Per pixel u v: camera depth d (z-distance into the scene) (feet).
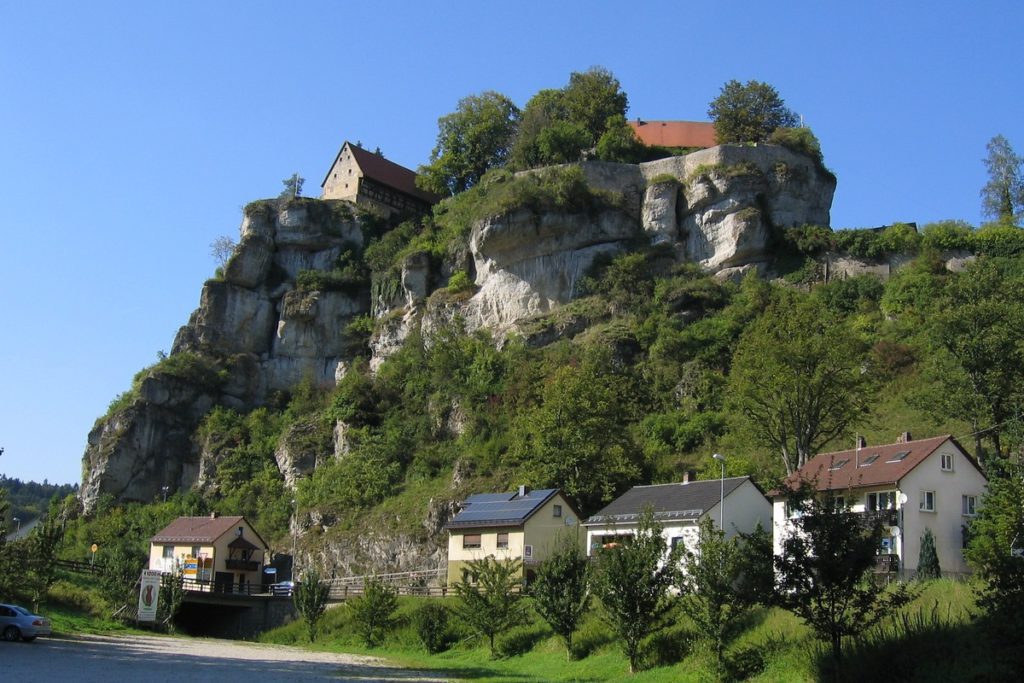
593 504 223.71
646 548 141.69
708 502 181.88
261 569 283.79
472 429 281.54
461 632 187.73
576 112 392.06
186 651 168.04
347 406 324.80
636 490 206.39
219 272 405.39
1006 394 189.57
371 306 377.50
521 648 169.07
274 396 367.66
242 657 161.07
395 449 294.25
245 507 314.96
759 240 312.91
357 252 396.16
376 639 201.26
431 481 274.16
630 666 138.72
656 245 321.52
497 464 258.37
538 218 325.62
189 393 362.12
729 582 125.29
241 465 333.42
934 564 150.92
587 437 233.76
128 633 208.44
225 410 363.97
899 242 299.99
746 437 224.53
